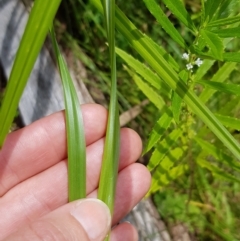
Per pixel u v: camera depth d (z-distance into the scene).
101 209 0.09
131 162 0.11
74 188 0.09
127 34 0.08
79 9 0.16
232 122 0.10
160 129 0.11
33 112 0.14
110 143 0.09
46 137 0.11
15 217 0.11
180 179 0.15
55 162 0.11
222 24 0.09
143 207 0.15
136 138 0.11
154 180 0.13
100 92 0.16
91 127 0.11
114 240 0.12
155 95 0.12
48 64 0.14
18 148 0.11
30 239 0.08
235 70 0.15
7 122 0.06
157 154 0.12
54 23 0.16
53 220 0.09
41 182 0.11
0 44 0.14
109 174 0.09
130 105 0.15
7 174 0.11
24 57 0.06
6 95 0.06
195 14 0.15
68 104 0.09
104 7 0.07
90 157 0.11
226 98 0.15
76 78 0.15
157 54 0.09
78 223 0.09
